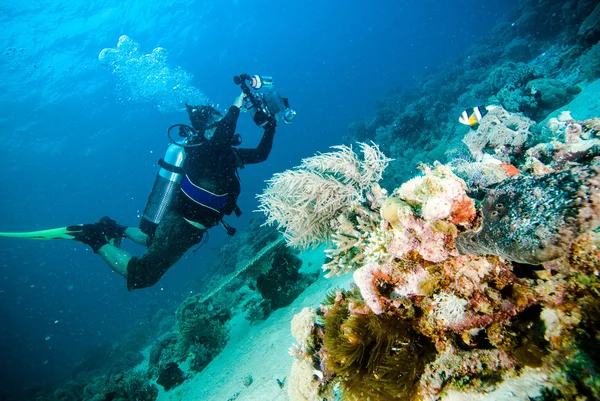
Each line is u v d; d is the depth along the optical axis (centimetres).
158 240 523
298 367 268
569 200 131
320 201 378
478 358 172
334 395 256
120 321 2988
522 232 142
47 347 3067
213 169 510
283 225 417
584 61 864
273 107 541
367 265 208
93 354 1936
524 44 1742
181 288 2667
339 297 263
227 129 512
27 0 2798
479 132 477
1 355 3020
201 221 522
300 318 280
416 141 1539
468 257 184
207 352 786
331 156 383
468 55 2669
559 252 130
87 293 4522
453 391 173
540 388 145
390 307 202
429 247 186
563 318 154
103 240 561
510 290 175
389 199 210
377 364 194
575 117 656
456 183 176
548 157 307
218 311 902
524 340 162
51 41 3150
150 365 1047
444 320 185
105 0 3216
